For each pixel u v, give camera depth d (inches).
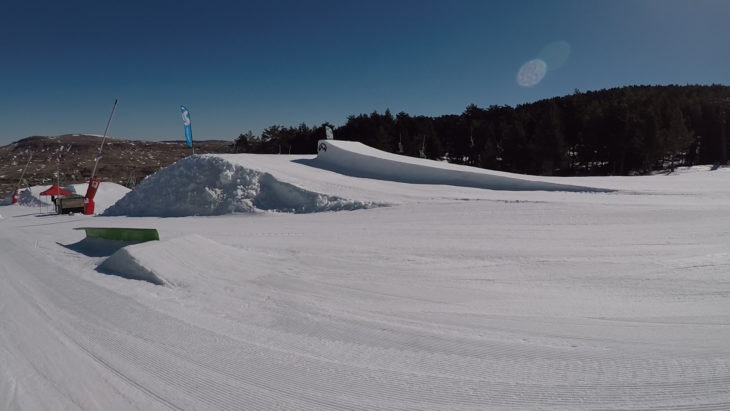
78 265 356.2
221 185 885.8
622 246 405.4
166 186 939.3
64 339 200.1
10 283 299.9
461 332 213.2
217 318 232.2
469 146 2194.9
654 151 1610.5
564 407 141.0
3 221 818.8
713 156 1878.7
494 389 154.2
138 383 159.5
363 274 331.6
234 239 505.4
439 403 145.2
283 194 819.4
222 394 152.2
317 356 184.5
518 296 279.6
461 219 566.6
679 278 311.4
